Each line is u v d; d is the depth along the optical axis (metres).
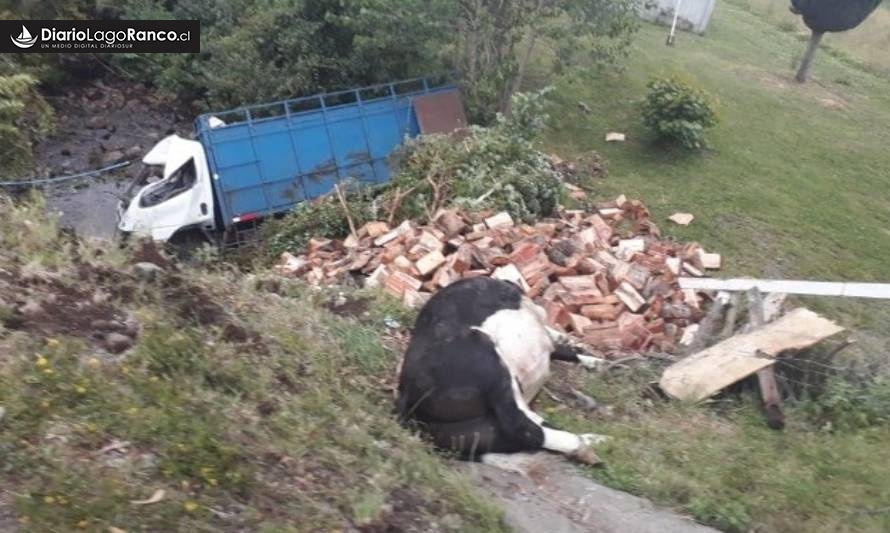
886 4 37.56
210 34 21.06
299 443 4.91
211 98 20.02
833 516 5.75
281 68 19.70
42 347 4.93
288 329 6.65
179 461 4.35
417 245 11.91
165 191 15.48
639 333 9.91
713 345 8.60
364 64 19.14
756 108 23.12
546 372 6.48
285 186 16.27
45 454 4.14
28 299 5.44
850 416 7.43
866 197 19.11
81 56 22.17
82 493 3.98
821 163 20.55
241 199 15.94
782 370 7.88
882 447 6.91
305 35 19.22
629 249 12.84
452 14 18.44
